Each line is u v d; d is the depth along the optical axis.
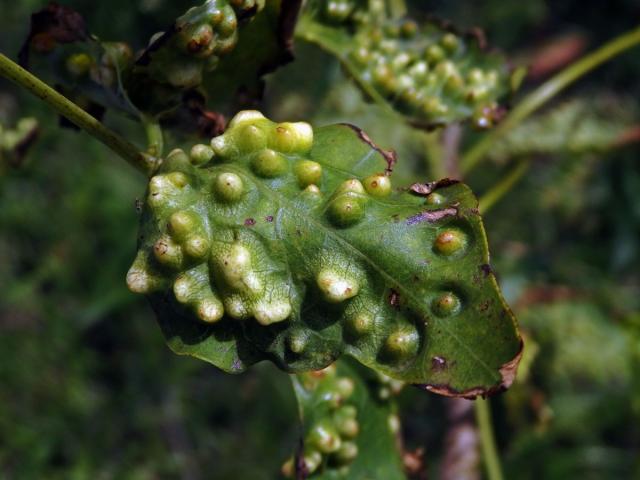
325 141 0.25
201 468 0.76
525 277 0.62
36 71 0.28
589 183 0.72
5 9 0.78
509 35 0.82
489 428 0.43
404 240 0.22
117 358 0.80
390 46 0.35
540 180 0.71
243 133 0.24
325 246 0.23
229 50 0.27
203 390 0.79
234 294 0.23
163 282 0.24
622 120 0.56
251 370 0.78
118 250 0.74
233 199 0.24
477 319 0.21
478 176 0.68
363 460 0.32
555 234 0.72
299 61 0.53
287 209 0.24
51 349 0.78
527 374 0.47
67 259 0.80
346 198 0.23
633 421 0.65
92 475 0.74
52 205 0.81
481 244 0.22
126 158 0.26
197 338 0.24
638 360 0.52
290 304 0.23
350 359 0.32
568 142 0.52
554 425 0.64
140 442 0.77
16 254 0.81
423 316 0.22
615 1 0.88
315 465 0.30
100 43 0.28
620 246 0.72
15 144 0.35
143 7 0.52
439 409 0.64
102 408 0.78
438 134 0.47
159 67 0.27
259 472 0.74
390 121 0.55
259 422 0.77
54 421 0.76
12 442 0.74
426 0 0.80
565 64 0.81
